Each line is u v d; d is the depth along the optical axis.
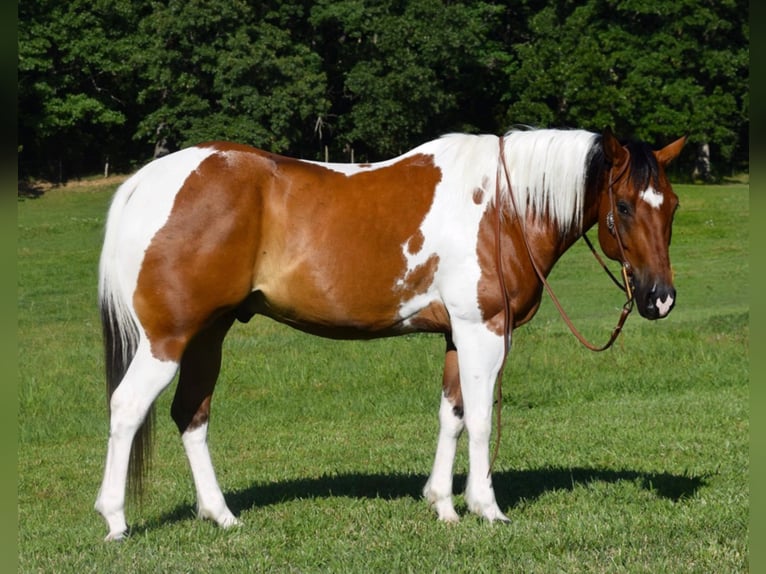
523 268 6.17
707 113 44.53
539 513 6.50
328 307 6.12
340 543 5.84
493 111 50.75
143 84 47.41
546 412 10.73
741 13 45.69
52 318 18.94
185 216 5.86
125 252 5.89
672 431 9.31
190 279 5.85
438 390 12.00
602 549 5.65
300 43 45.47
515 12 50.84
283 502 6.91
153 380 5.86
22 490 8.12
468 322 6.07
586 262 26.72
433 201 6.13
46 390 12.05
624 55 44.28
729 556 5.47
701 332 14.77
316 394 11.95
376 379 12.53
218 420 10.80
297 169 6.16
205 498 6.29
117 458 5.82
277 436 9.98
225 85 41.53
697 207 35.34
